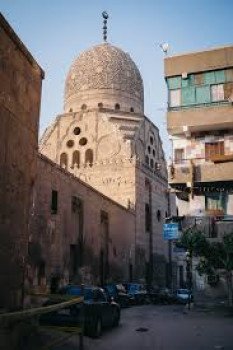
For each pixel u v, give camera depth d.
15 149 9.55
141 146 47.66
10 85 9.19
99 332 14.34
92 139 46.38
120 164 44.28
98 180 44.66
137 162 44.09
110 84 50.00
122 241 38.75
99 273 32.50
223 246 24.64
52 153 48.06
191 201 27.92
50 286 23.86
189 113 27.64
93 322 13.85
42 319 13.14
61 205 25.92
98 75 50.22
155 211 47.69
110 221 36.19
